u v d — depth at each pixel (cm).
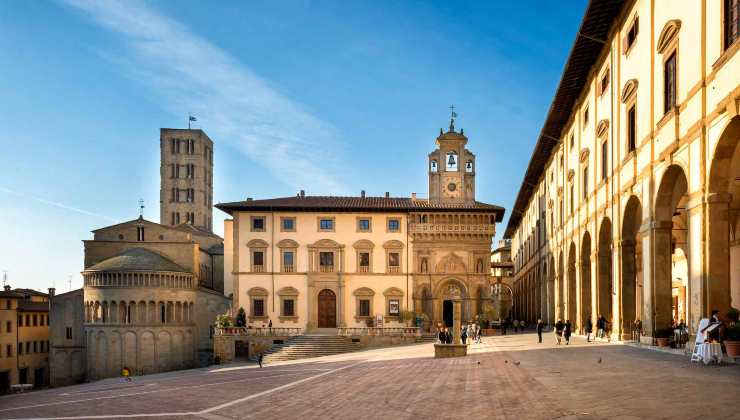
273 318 7794
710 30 2328
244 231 7931
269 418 1820
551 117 5481
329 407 1952
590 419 1374
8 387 9488
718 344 2202
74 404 2338
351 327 7706
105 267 8650
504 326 7094
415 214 7869
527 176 7588
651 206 3014
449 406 1764
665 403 1491
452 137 8088
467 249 7806
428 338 7138
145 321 8594
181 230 10556
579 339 4569
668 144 2772
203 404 2205
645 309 3134
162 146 14300
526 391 1895
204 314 9269
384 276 7819
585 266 4838
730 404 1432
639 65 3238
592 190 4397
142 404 2261
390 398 2027
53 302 9544
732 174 2769
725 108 2177
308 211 7938
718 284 2328
